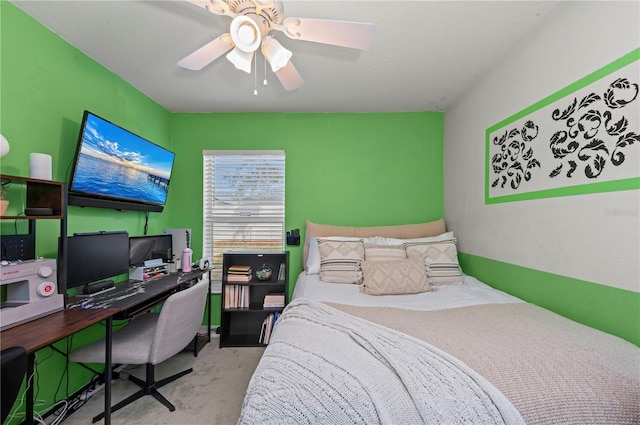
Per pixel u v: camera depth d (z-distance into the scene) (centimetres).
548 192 176
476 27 184
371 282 227
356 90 274
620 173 133
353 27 136
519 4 165
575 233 157
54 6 168
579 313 156
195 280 296
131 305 175
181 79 254
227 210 333
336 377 104
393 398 97
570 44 160
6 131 163
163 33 192
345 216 330
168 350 184
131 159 237
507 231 216
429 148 329
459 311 173
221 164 332
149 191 264
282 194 331
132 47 208
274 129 331
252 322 328
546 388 98
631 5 128
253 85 265
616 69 135
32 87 177
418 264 239
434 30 187
